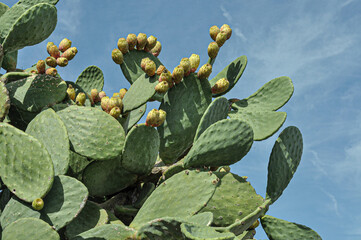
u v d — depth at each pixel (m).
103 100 3.12
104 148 2.86
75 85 3.52
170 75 3.12
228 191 3.02
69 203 2.65
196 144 2.92
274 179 3.08
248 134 2.96
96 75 3.90
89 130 2.89
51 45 3.22
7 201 2.89
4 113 2.86
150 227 2.63
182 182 2.84
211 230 2.59
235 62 3.62
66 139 2.79
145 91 3.12
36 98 3.04
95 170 2.94
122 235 2.66
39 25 3.18
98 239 2.66
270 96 3.49
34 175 2.67
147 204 2.85
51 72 3.14
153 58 3.52
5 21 3.46
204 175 2.84
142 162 2.93
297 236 3.17
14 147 2.72
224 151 2.94
